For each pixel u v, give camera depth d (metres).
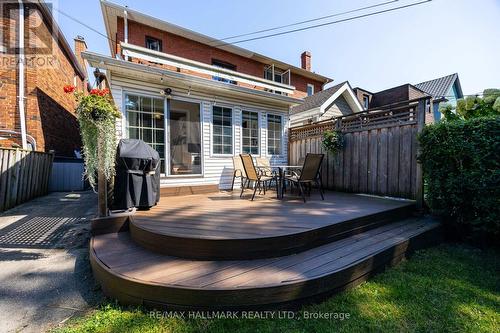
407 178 4.40
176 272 1.98
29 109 6.12
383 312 1.81
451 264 2.65
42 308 1.83
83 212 4.57
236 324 1.63
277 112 7.18
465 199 3.29
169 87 5.22
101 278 2.07
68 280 2.24
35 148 6.19
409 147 4.37
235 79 6.36
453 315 1.80
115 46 8.16
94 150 2.99
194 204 4.12
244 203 4.23
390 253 2.56
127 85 4.75
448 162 3.48
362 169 5.27
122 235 3.03
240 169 5.77
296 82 12.80
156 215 3.23
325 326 1.65
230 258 2.24
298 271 2.00
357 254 2.37
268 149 6.99
